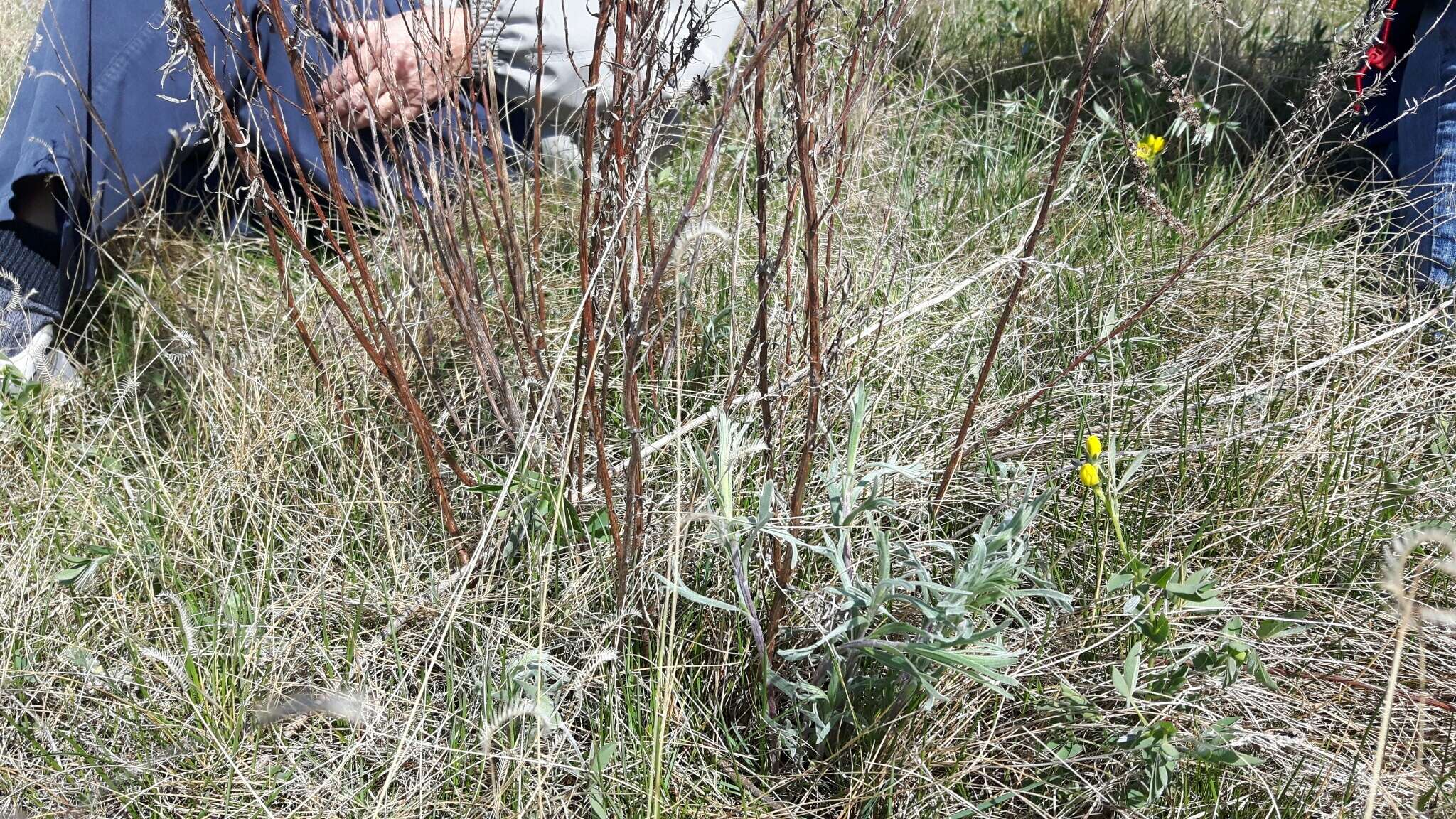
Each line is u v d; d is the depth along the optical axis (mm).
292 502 2137
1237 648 1639
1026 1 4492
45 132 2461
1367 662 1883
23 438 2221
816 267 1636
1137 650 1622
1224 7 2447
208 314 2596
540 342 2211
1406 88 2893
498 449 2123
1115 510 1773
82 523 2051
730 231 2707
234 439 2156
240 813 1660
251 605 1932
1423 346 2488
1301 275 2662
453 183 2137
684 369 2305
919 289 2562
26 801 1676
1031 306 2588
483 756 1660
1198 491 2141
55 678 1822
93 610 1935
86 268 2617
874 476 1697
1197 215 2988
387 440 2230
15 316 2465
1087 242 2869
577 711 1758
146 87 2541
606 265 1743
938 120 3432
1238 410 2318
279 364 2414
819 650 1787
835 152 1843
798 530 1775
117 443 2297
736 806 1671
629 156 1669
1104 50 3984
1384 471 2137
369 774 1723
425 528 2082
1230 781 1672
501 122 2924
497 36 1826
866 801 1671
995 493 2045
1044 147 3416
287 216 1820
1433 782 1669
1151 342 2418
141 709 1748
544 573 1847
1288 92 3707
